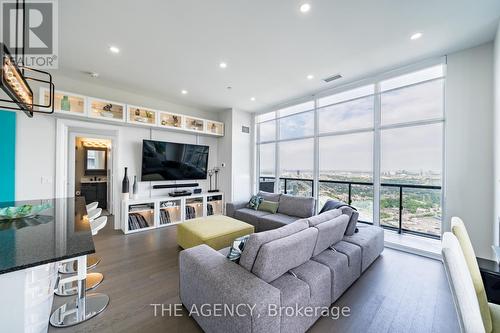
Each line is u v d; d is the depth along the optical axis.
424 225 3.43
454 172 2.86
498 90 2.32
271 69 3.33
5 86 1.27
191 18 2.19
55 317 1.73
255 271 1.52
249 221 4.02
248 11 2.09
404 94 3.39
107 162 5.78
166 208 4.64
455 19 2.21
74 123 3.80
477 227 2.68
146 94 4.49
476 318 0.86
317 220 2.13
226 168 5.64
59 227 1.59
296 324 1.48
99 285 2.21
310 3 1.98
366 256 2.51
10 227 1.57
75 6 2.00
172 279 2.33
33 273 1.32
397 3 1.98
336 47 2.73
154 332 1.59
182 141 5.31
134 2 1.97
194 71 3.39
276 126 5.42
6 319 1.11
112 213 5.31
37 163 3.46
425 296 2.06
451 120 2.88
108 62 3.11
